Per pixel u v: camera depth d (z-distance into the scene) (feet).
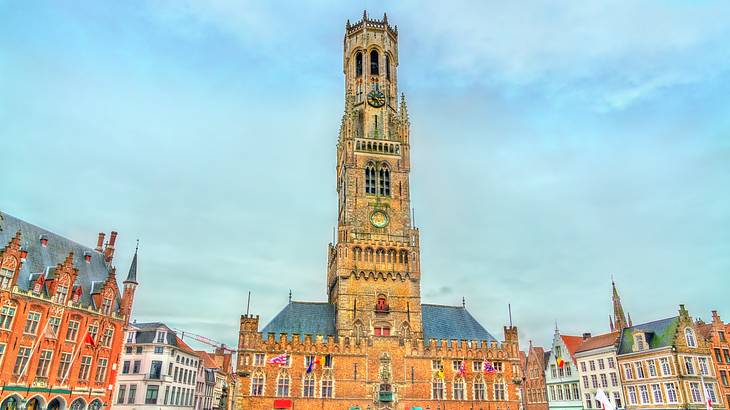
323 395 265.95
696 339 276.21
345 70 393.50
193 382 389.60
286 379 266.36
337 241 312.29
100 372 253.44
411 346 283.79
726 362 279.69
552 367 370.73
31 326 216.54
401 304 295.07
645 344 288.30
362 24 384.06
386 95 365.20
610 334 332.39
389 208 323.16
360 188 324.19
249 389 261.03
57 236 266.57
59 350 228.22
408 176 334.44
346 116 344.69
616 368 306.76
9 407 203.00
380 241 306.76
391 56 384.47
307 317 295.69
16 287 210.59
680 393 261.03
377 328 288.71
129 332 343.67
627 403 295.89
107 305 261.85
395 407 270.05
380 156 335.88
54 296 228.22
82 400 239.71
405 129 347.36
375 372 274.77
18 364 208.74
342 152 353.10
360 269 298.15
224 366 486.79
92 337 248.93
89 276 271.49
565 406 351.05
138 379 327.88
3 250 209.15
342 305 288.10
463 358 288.10
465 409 277.64
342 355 275.18
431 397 276.21
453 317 318.24
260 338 271.08
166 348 338.54
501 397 285.43
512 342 298.76
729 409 268.21
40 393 216.13
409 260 305.53
